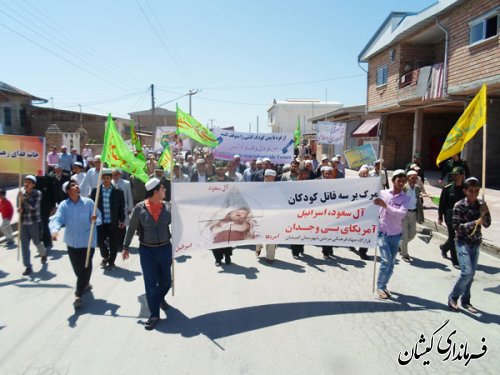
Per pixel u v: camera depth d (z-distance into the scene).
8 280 6.62
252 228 6.13
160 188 5.07
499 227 10.09
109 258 7.22
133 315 5.25
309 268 7.30
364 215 6.11
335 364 4.09
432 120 26.08
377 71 24.11
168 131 19.56
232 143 12.77
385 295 5.82
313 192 6.18
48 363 4.11
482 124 5.98
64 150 15.34
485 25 14.22
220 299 5.79
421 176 14.13
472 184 5.21
